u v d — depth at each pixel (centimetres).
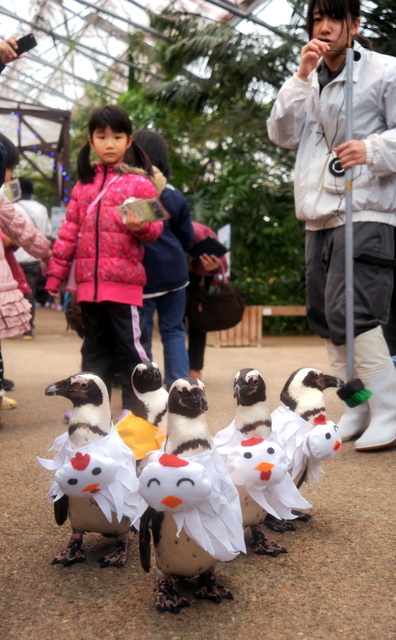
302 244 1141
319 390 243
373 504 265
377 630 173
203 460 177
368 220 338
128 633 171
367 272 340
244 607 185
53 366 652
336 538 233
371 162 321
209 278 518
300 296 1127
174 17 1028
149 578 203
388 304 350
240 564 212
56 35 1370
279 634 171
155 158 439
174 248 425
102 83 1597
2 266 376
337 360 372
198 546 179
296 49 935
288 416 240
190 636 170
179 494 170
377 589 195
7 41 258
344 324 340
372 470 308
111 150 360
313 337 1055
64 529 240
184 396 176
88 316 375
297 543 229
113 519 205
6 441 362
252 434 208
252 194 1080
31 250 401
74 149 1680
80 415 202
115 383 517
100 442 201
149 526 190
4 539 231
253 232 1092
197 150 1257
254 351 818
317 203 351
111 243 358
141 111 1273
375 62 345
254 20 957
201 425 181
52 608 184
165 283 424
